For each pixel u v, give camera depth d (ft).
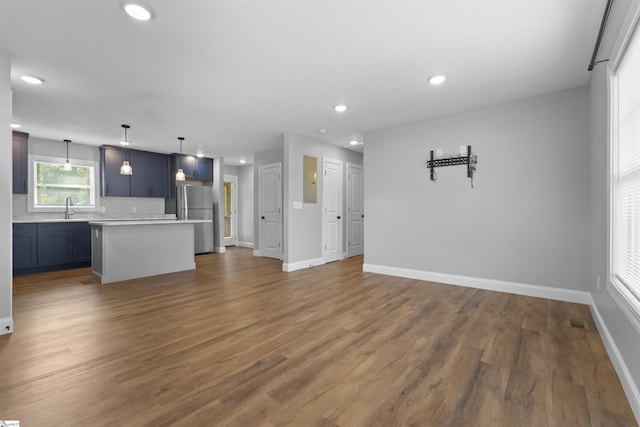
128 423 4.57
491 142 11.82
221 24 6.66
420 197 13.80
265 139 17.60
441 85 9.98
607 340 6.76
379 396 5.25
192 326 8.42
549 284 10.73
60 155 17.78
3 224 7.74
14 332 7.97
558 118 10.45
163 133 16.06
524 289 11.20
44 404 5.00
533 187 10.98
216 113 12.73
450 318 8.95
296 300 10.82
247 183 27.76
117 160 19.25
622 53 5.52
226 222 28.27
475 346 7.13
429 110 12.41
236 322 8.71
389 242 14.90
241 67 8.68
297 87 10.13
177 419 4.66
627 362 5.36
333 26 6.77
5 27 6.66
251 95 10.78
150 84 9.80
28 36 7.04
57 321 8.79
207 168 23.66
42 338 7.61
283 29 6.88
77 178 18.44
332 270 16.30
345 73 9.09
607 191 6.72
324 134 16.52
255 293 11.77
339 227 20.04
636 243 5.29
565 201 10.39
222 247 23.99
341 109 12.23
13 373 5.97
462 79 9.52
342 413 4.81
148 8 6.09
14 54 7.83
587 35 7.04
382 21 6.59
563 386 5.50
